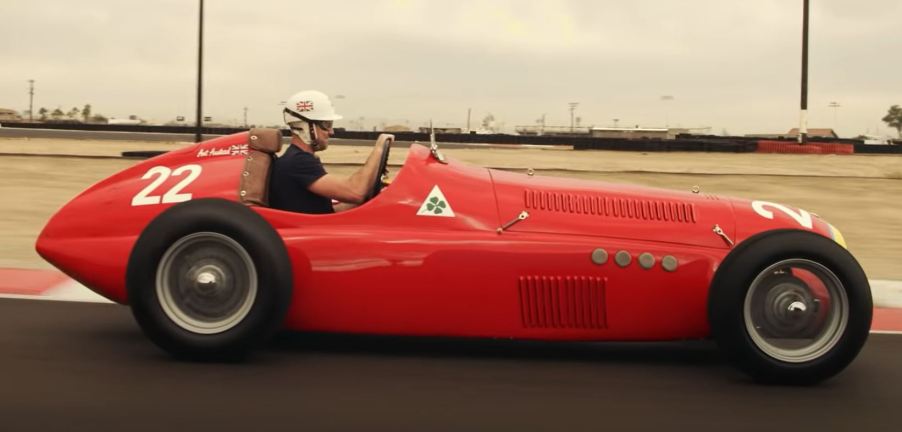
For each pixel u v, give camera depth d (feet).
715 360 13.37
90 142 89.92
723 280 11.75
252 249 11.78
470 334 12.63
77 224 13.20
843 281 11.62
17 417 9.93
